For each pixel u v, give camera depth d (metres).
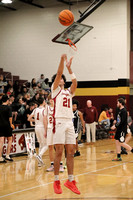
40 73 19.38
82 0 17.73
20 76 19.95
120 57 17.25
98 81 17.80
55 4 18.67
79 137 13.59
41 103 8.48
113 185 6.24
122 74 17.22
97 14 17.75
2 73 18.80
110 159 9.52
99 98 17.77
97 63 17.81
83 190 5.87
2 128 9.06
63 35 9.45
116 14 17.31
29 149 10.67
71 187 4.77
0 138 9.08
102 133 15.91
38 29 19.39
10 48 20.22
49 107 7.61
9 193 5.69
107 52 17.56
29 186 6.21
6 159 9.35
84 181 6.61
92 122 14.06
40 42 19.33
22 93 16.67
